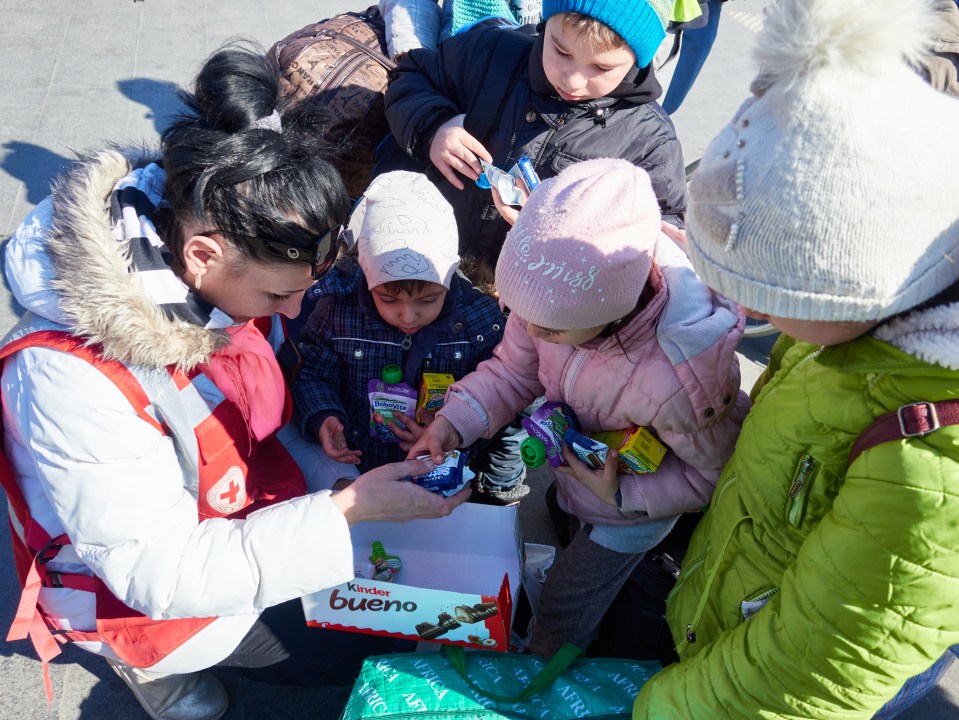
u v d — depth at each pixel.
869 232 0.98
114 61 4.84
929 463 1.04
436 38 2.87
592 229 1.45
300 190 1.29
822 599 1.16
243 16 5.58
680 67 3.85
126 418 1.39
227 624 1.72
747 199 1.04
